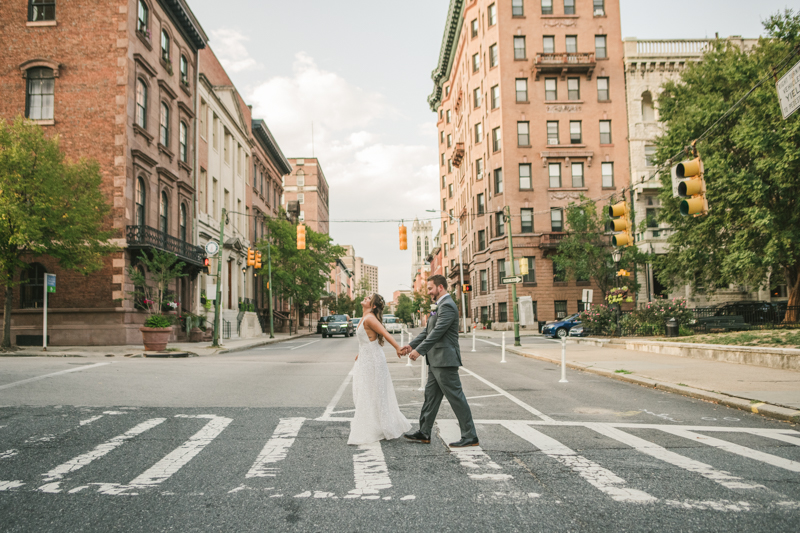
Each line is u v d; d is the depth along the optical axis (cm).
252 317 3744
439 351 595
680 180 1004
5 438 630
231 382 1145
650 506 404
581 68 4431
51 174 1898
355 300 9169
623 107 4512
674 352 1738
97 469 508
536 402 912
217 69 3975
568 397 969
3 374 1207
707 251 2670
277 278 4262
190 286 3006
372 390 614
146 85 2597
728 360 1474
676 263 2859
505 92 4481
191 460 538
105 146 2358
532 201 4431
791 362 1238
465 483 461
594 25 4547
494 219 4553
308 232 4581
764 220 2106
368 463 525
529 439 629
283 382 1156
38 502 420
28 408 812
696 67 2834
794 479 470
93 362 1552
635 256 3666
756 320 2612
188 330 2741
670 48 4575
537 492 437
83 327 2275
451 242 6938
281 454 560
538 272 4362
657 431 675
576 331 3006
